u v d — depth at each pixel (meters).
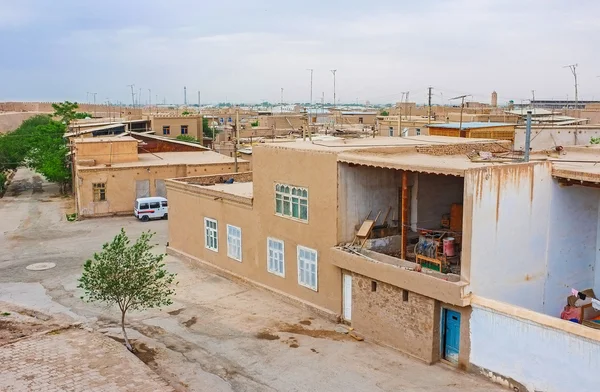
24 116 98.56
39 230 31.39
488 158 16.52
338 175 16.61
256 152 19.92
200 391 13.03
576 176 14.08
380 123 50.38
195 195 23.83
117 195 35.41
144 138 43.84
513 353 12.53
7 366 13.77
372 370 13.96
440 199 18.12
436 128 32.66
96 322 17.42
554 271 15.23
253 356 14.95
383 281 15.11
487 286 13.72
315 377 13.70
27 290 20.67
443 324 14.17
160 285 15.48
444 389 12.80
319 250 17.62
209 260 23.38
